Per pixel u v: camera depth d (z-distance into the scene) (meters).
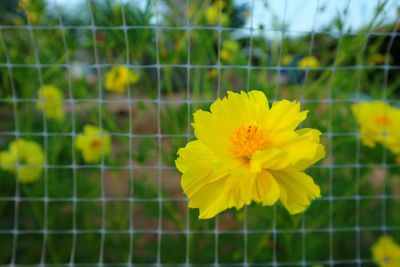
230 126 0.16
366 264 0.41
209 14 0.37
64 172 0.44
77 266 0.40
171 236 0.41
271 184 0.15
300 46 0.39
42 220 0.42
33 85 0.40
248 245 0.38
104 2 0.34
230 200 0.15
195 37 0.37
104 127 0.41
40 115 0.46
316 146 0.14
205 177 0.15
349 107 0.38
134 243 0.42
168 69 0.36
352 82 0.38
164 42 0.36
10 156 0.37
